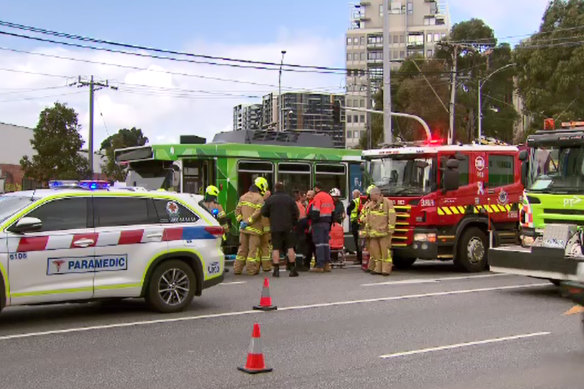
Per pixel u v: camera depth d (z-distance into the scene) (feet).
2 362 22.29
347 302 34.91
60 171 129.08
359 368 21.63
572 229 35.47
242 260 47.80
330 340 25.82
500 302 35.12
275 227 45.73
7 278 26.84
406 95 179.32
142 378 20.38
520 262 37.37
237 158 54.95
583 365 22.07
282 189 46.52
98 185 30.48
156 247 30.99
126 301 35.70
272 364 22.11
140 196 31.27
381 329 27.94
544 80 139.74
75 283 28.50
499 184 50.42
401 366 21.90
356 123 424.46
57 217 28.60
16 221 27.50
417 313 31.76
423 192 47.57
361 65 449.48
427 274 48.42
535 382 20.08
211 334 26.91
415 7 453.17
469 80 184.24
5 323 29.25
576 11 136.56
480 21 192.85
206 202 48.34
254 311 32.14
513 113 194.39
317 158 60.75
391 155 49.75
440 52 192.54
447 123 174.29
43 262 27.71
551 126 40.86
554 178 38.42
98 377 20.48
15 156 168.96
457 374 20.93
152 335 26.68
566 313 30.96
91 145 147.95
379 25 455.63
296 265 50.55
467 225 49.24
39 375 20.68
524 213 39.83
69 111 130.93
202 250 32.55
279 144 60.54
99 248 29.22
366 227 48.11
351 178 63.31
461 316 31.01
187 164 52.54
